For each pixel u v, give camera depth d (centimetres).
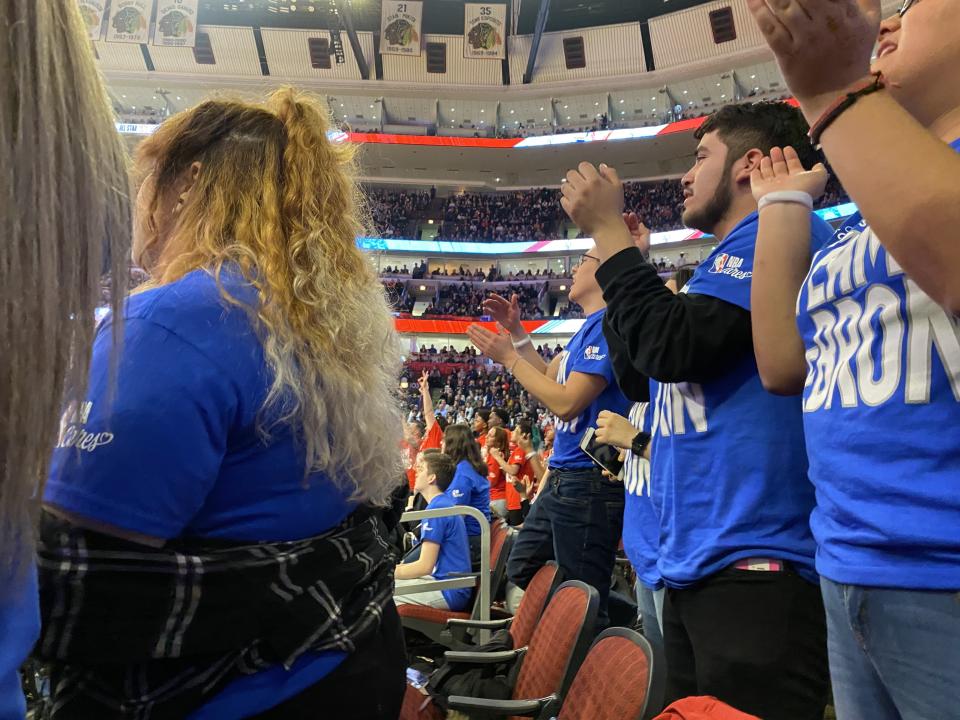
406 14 2712
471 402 2312
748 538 125
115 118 40
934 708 70
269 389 81
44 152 33
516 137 2877
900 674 74
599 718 137
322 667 84
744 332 130
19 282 32
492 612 356
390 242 2961
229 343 80
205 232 92
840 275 90
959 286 60
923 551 71
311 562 85
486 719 173
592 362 242
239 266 87
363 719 88
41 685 90
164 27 2706
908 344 77
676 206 2919
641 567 164
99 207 36
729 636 124
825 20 68
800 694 119
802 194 124
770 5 71
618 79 2802
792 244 121
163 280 89
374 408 96
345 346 93
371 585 96
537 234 2997
